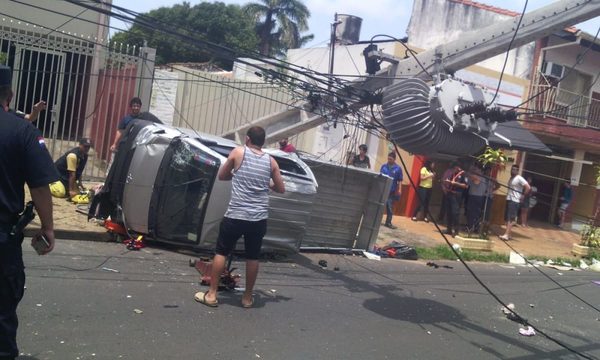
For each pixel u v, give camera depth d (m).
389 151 15.54
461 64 7.39
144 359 4.67
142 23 7.08
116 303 5.83
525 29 6.71
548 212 21.19
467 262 11.99
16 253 3.32
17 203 3.34
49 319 5.16
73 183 10.01
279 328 5.88
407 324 6.77
